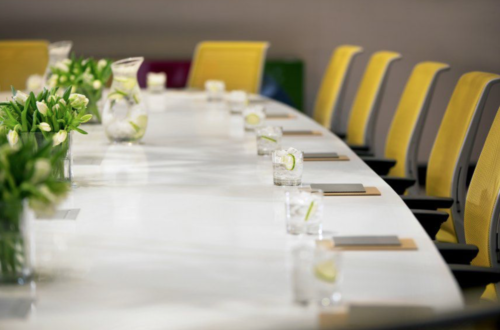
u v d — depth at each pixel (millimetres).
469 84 3057
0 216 1506
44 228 1966
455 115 3129
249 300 1452
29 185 1459
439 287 1519
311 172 2680
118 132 3225
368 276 1586
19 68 5840
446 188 3066
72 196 2312
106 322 1353
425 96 3539
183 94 5316
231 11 7402
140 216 2076
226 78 5945
